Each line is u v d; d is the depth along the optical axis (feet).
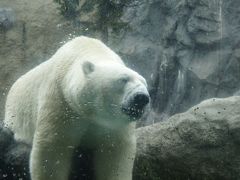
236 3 58.70
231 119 33.24
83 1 65.57
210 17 58.80
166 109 59.62
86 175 34.40
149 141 34.47
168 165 34.14
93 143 32.01
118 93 28.60
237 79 57.47
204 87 58.23
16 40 66.80
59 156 31.42
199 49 59.41
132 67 61.00
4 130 35.73
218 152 33.42
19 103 36.96
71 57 32.48
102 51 32.40
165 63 60.08
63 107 31.12
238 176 33.30
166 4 61.52
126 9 63.31
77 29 63.00
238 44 57.93
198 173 33.86
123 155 31.01
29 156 34.71
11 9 68.80
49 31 66.80
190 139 33.71
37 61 65.21
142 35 62.13
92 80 29.30
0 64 65.21
